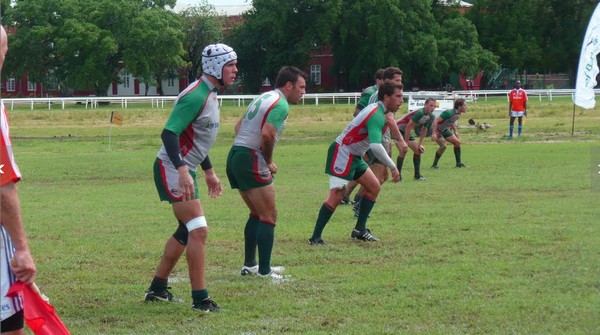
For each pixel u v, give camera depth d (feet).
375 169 43.32
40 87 245.86
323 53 256.52
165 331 21.59
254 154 27.37
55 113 145.28
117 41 217.36
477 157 78.13
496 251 31.32
